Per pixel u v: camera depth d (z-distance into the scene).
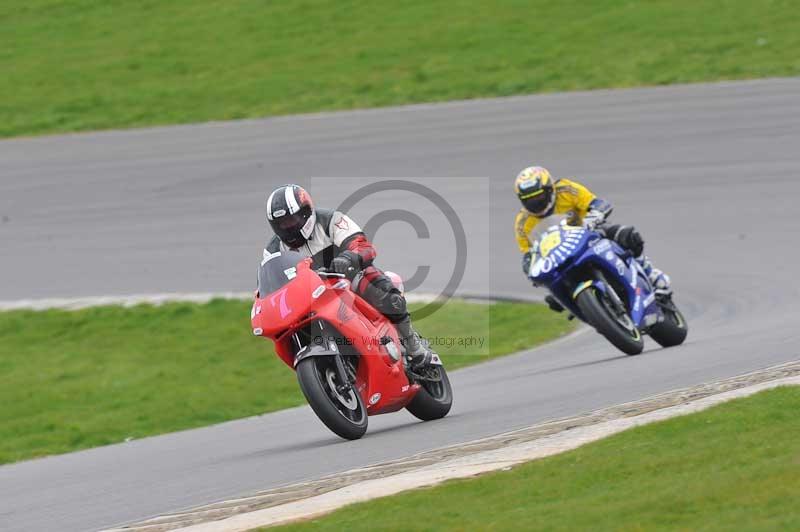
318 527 17.39
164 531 19.22
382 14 127.75
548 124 87.69
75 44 131.12
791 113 80.88
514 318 53.88
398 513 17.72
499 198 74.06
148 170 89.69
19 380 50.72
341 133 93.19
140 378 49.12
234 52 122.19
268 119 100.69
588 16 116.75
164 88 112.88
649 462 18.95
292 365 27.30
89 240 75.25
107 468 29.75
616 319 36.34
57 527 21.77
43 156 96.88
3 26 141.12
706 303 49.22
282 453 27.33
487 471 20.09
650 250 59.53
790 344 33.38
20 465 33.81
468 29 118.38
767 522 14.79
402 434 27.39
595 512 16.30
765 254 55.97
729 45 100.94
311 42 122.06
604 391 29.62
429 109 97.19
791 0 111.31
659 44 104.50
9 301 64.88
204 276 65.62
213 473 25.64
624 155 77.81
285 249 27.67
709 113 84.12
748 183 68.75
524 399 30.95
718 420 21.39
